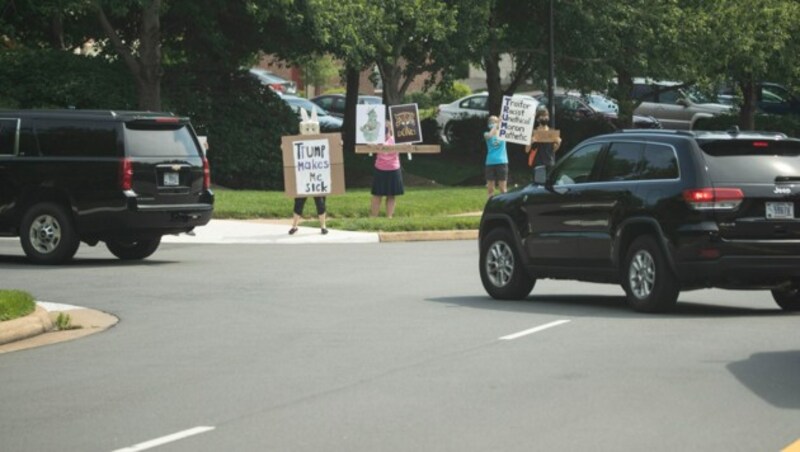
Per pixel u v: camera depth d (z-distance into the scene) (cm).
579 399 1173
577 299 2008
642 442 1004
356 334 1593
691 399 1166
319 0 4309
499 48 4991
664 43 4978
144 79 4203
